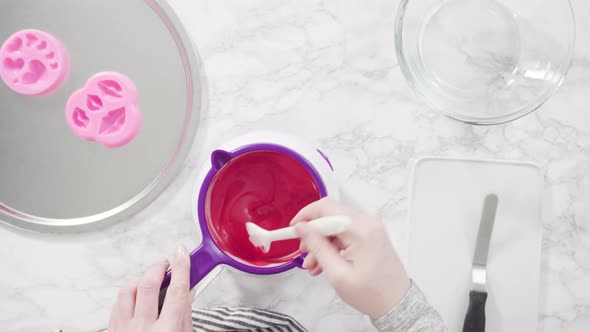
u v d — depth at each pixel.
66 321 0.81
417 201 0.78
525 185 0.77
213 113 0.79
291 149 0.66
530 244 0.77
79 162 0.80
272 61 0.79
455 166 0.77
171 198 0.80
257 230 0.64
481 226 0.76
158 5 0.77
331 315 0.79
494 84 0.76
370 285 0.53
